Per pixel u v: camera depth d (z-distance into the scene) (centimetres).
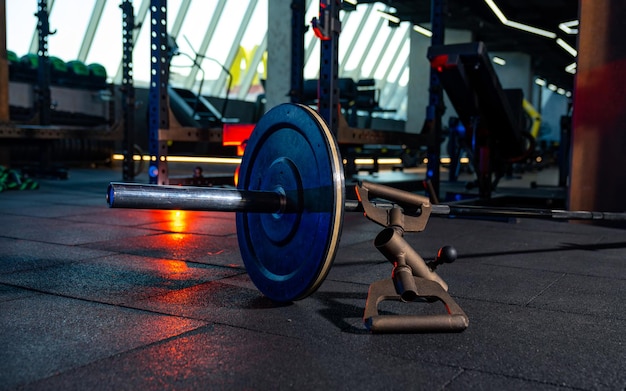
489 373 161
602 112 466
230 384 150
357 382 153
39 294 232
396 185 622
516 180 1184
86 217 457
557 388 152
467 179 1208
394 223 214
